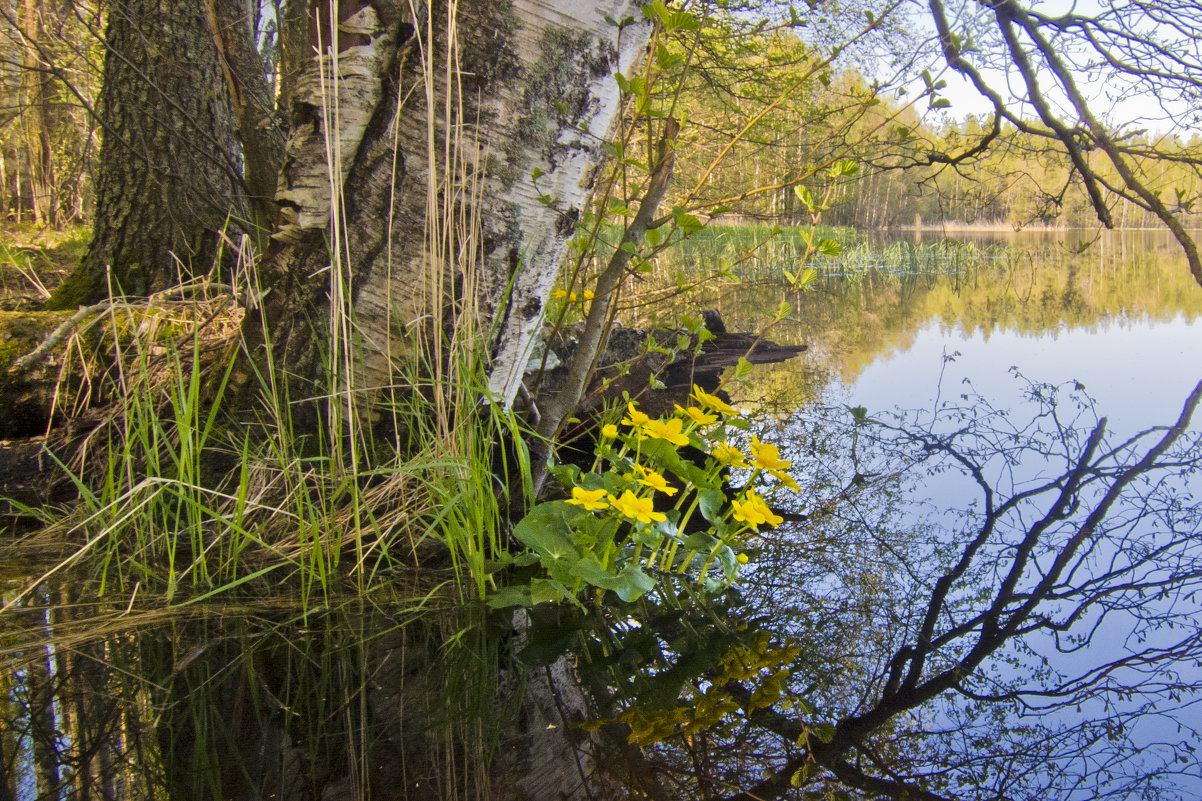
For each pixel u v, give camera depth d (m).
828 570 1.63
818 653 1.21
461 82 1.73
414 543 1.54
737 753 0.91
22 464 2.00
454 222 1.75
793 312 7.12
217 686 1.03
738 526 1.51
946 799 0.82
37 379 2.16
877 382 4.08
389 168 1.75
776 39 4.32
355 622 1.28
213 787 0.77
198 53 3.41
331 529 1.58
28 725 0.91
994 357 4.86
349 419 1.52
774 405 3.49
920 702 1.07
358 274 1.78
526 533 1.38
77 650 1.14
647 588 1.33
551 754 0.88
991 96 4.29
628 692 1.06
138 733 0.90
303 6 3.74
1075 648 1.28
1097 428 3.10
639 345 3.52
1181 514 2.06
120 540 1.54
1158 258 14.84
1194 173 4.25
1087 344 5.32
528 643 1.21
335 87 1.56
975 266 13.83
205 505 1.69
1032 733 0.99
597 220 2.05
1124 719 1.03
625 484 1.51
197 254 3.34
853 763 0.90
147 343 2.15
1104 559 1.74
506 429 2.13
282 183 1.80
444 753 0.87
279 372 1.84
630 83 1.77
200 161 3.42
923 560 1.72
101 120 2.96
